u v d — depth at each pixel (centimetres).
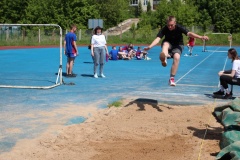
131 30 5469
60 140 583
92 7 5772
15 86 1118
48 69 1700
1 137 595
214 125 689
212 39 5025
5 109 805
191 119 730
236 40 5038
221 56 2830
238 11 5841
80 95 998
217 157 489
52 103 880
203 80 1377
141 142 582
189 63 2189
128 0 8675
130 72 1619
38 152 525
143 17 6444
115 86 1178
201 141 590
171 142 584
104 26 6612
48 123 690
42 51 3116
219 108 766
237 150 482
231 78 950
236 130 580
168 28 769
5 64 1931
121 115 757
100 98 952
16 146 550
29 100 915
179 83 1280
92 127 661
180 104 878
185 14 6097
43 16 5462
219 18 5966
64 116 750
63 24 5484
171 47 783
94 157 511
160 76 1477
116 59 2309
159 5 6419
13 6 5472
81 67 1831
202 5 6353
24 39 3906
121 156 516
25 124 680
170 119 729
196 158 511
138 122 702
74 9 5591
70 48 1373
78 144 566
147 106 845
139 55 2395
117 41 4828
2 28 3697
